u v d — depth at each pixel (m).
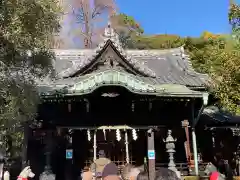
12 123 10.28
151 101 15.41
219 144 19.64
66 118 15.51
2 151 14.30
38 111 15.27
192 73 19.05
